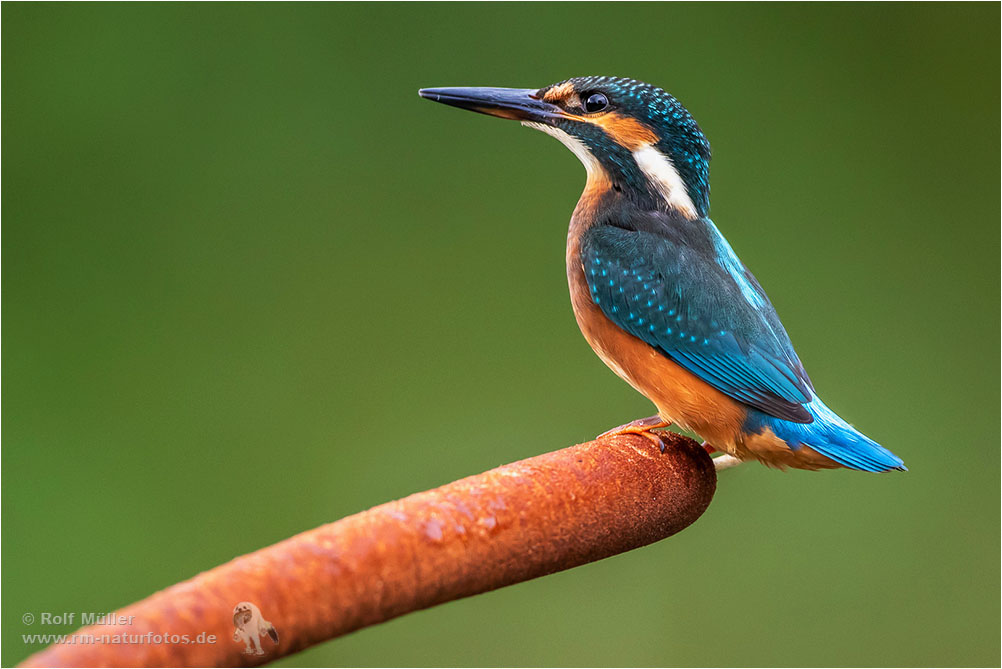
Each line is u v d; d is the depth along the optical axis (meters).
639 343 3.05
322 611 2.80
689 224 3.07
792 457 3.04
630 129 3.07
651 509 2.96
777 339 3.05
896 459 3.04
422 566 2.93
